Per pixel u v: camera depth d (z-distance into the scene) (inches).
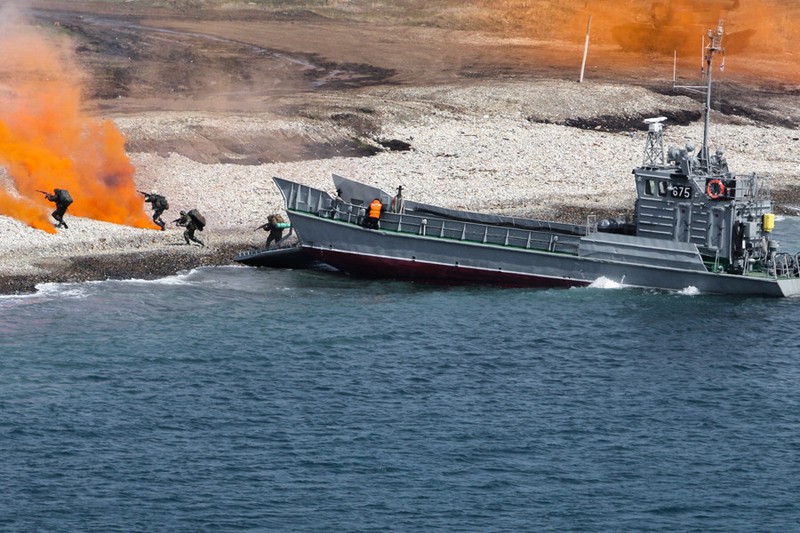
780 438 6082.7
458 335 7677.2
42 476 5585.6
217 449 5900.6
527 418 6323.8
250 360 7135.8
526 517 5265.8
